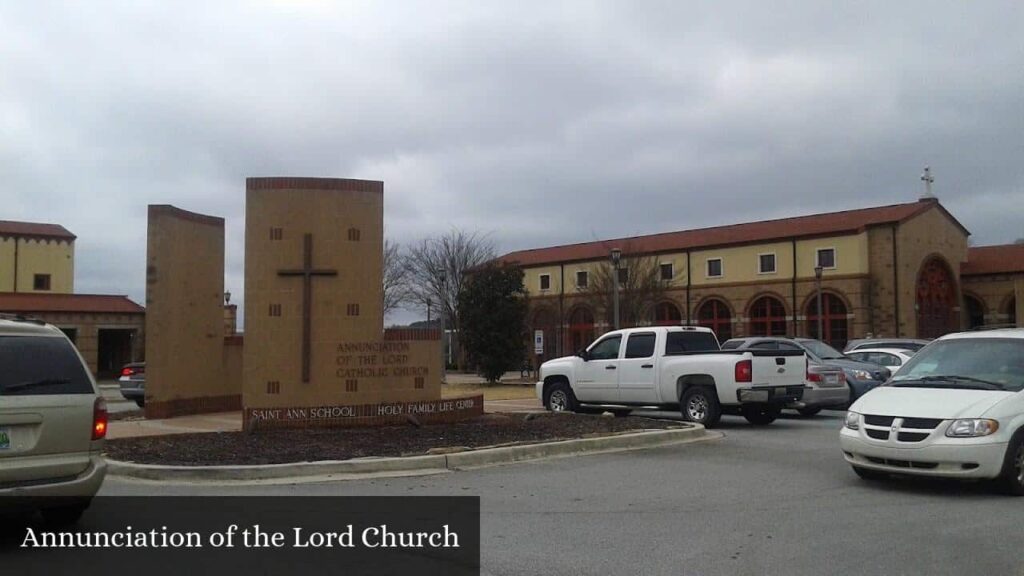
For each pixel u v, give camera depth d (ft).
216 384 64.18
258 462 37.81
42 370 24.86
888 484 34.30
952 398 32.19
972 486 33.50
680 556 23.40
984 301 181.47
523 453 41.88
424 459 38.70
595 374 62.28
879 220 168.86
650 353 59.41
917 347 84.99
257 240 51.49
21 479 23.85
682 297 195.42
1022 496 31.27
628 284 177.58
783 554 23.49
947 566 22.22
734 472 37.78
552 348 191.42
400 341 53.72
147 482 35.60
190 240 61.67
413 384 54.08
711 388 56.13
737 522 27.50
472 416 56.08
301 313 51.37
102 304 154.61
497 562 23.07
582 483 35.09
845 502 30.63
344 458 38.81
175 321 59.67
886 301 166.20
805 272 176.76
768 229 189.57
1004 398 31.68
